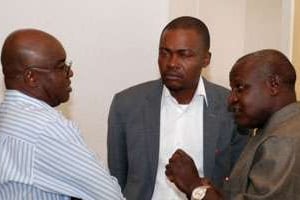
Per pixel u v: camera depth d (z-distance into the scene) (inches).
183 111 71.8
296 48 70.3
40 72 53.4
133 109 72.9
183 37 67.1
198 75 69.8
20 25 92.9
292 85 50.9
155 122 71.5
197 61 68.2
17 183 50.3
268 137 46.6
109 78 99.0
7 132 51.4
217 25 100.0
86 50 97.2
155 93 73.2
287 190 43.1
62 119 53.4
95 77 98.3
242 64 50.7
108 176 53.8
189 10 95.1
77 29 96.3
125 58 99.7
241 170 49.0
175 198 69.1
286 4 72.2
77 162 51.5
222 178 69.9
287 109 48.8
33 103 53.4
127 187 71.1
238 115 51.5
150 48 100.7
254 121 50.8
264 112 50.0
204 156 69.9
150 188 70.4
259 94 49.7
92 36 97.3
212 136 70.4
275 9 87.0
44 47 53.5
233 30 101.9
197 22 69.4
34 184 50.0
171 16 98.7
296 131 45.7
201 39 68.4
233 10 101.0
